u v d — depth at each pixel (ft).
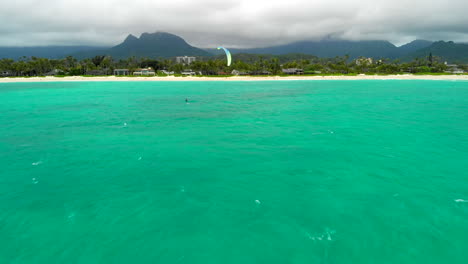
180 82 537.65
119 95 276.21
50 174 65.41
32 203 51.42
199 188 57.11
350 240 40.09
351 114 151.53
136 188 57.41
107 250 38.50
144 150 84.12
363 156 76.74
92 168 69.21
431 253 37.40
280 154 79.10
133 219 45.80
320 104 196.24
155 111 166.71
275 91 315.17
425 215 46.19
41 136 103.40
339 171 65.67
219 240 40.42
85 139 98.48
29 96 269.03
